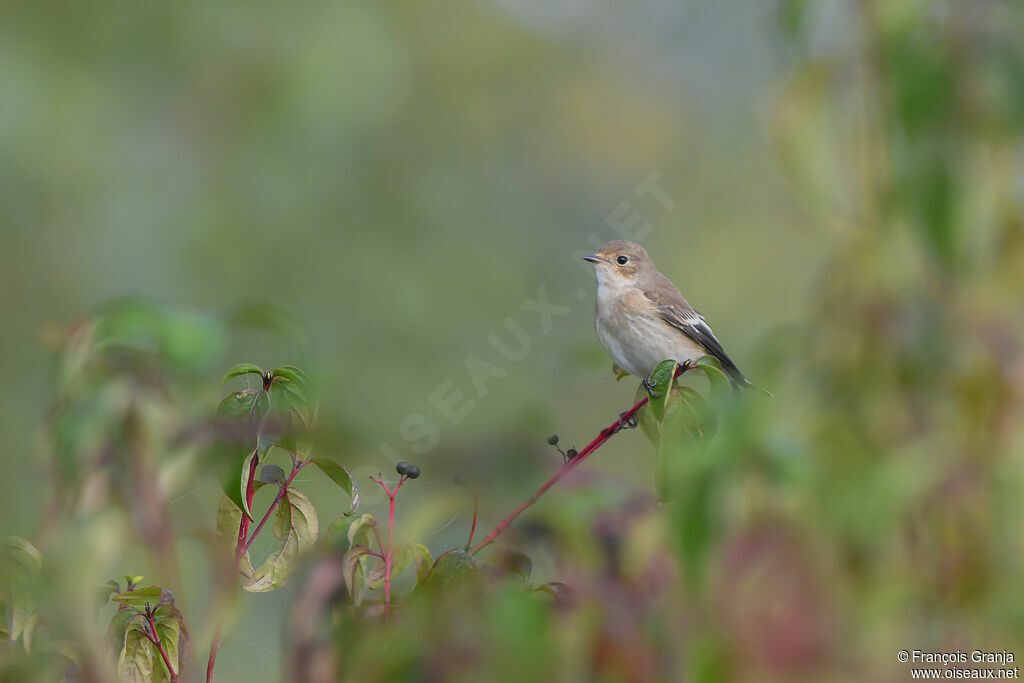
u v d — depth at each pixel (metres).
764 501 3.66
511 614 4.40
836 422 3.65
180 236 15.41
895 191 3.52
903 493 3.45
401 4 17.30
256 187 15.44
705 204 20.72
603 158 20.20
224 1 15.30
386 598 4.98
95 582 5.17
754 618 3.61
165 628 5.19
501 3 20.27
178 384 5.54
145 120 15.48
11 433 13.93
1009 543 3.56
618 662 4.24
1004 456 3.54
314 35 15.46
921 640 3.60
